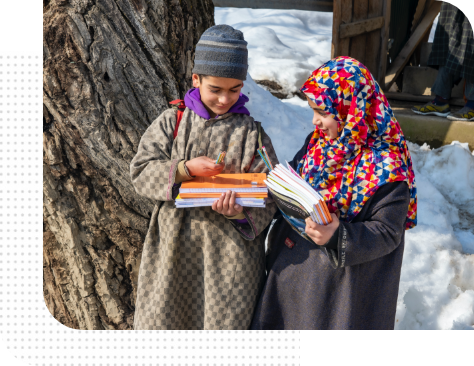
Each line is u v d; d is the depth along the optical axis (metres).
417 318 2.37
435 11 5.15
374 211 1.40
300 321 1.55
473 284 2.63
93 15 1.75
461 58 4.05
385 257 1.51
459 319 2.33
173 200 1.54
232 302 1.57
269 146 1.60
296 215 1.37
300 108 4.24
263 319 1.60
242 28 7.36
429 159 3.98
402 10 5.27
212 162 1.41
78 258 2.04
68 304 2.17
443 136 4.25
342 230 1.33
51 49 1.74
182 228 1.56
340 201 1.44
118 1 1.78
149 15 1.85
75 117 1.80
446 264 2.68
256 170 1.55
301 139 3.12
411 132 4.46
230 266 1.55
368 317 1.52
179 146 1.52
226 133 1.52
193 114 1.55
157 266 1.61
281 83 4.73
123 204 1.99
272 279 1.59
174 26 1.96
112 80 1.81
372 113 1.41
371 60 5.19
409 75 5.29
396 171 1.38
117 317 2.16
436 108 4.42
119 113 1.84
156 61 1.89
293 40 6.95
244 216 1.50
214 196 1.41
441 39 4.20
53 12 1.73
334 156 1.46
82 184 1.94
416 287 2.50
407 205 1.41
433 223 3.12
